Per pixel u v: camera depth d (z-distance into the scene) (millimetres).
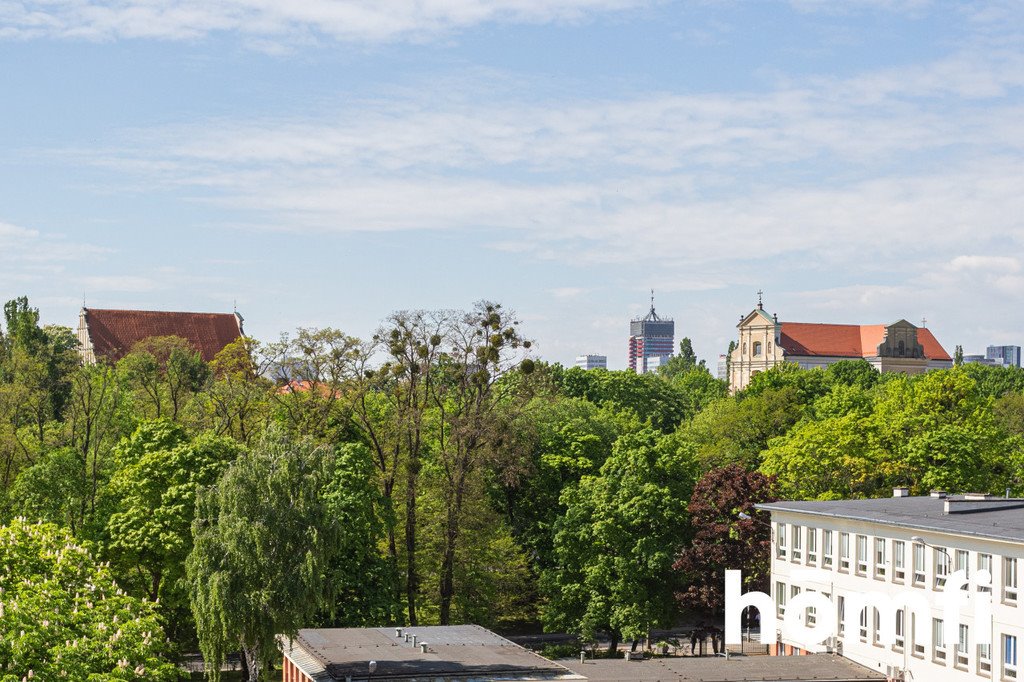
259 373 108000
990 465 106375
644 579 96625
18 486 92500
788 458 106188
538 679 62750
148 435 92938
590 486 99875
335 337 103250
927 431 112625
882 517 71875
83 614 46250
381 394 117000
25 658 42062
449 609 97250
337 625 89500
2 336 173375
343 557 90312
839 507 79062
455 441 98062
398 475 100312
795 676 66688
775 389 164500
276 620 67312
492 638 74062
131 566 86438
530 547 105625
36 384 139125
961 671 64375
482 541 99625
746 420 146750
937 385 118375
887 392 148500
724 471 96375
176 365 139625
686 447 106625
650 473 98812
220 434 106188
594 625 94688
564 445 110938
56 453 95250
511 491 108625
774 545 83562
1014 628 60938
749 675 66562
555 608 98375
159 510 84812
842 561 75812
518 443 101250
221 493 69938
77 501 92812
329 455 72562
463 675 62375
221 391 108875
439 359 100375
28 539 52062
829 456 104000
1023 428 167750
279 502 69438
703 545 92938
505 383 106312
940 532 65938
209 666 68250
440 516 96562
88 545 59000
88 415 103812
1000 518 69938
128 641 46531
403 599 98625
